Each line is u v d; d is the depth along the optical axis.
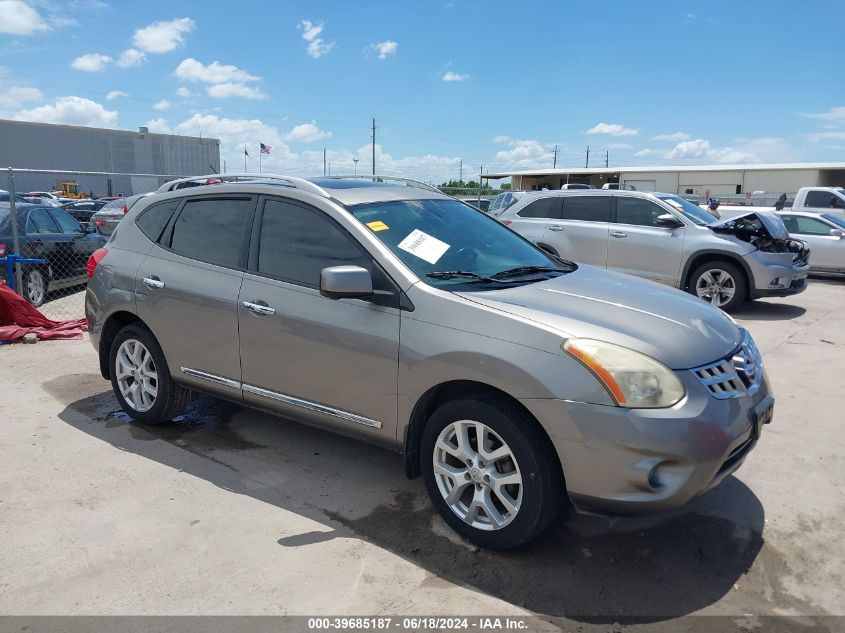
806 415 5.12
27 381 5.89
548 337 2.99
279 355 3.86
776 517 3.58
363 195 4.05
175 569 3.06
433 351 3.23
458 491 3.29
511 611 2.79
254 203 4.17
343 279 3.28
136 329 4.70
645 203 10.34
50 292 9.80
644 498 2.85
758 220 9.77
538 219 11.12
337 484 3.94
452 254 3.81
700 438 2.82
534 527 3.04
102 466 4.16
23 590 2.91
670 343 3.02
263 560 3.14
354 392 3.58
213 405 5.30
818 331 8.31
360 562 3.13
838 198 17.50
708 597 2.90
